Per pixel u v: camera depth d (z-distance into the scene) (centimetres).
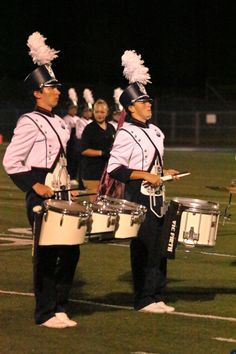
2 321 1684
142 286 1780
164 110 10319
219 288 2033
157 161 1755
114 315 1747
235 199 3988
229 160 6756
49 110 1658
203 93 11112
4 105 10088
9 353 1480
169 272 2222
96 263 2316
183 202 1703
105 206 1628
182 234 1684
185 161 6594
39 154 1628
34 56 1662
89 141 2827
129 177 1728
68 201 1611
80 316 1733
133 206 1655
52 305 1644
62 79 11619
